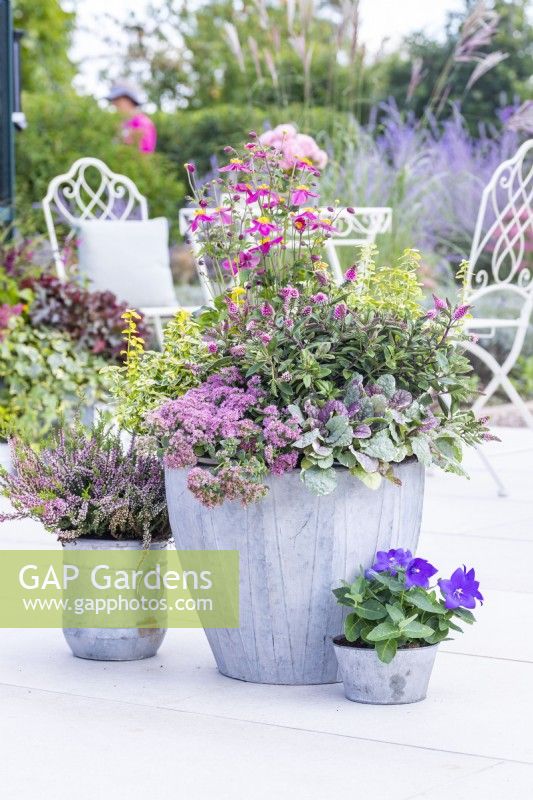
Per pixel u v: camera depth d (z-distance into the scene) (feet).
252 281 9.53
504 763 6.90
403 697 7.97
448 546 12.80
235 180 10.07
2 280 17.81
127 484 9.07
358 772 6.75
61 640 9.73
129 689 8.36
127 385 9.62
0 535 13.08
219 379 8.74
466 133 30.40
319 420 8.18
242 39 47.44
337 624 8.27
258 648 8.36
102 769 6.82
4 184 21.53
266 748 7.15
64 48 54.39
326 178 23.56
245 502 7.83
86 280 18.74
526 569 11.75
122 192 21.72
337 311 8.51
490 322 16.22
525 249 27.25
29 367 17.29
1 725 7.58
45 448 9.73
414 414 8.30
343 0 26.43
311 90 40.22
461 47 26.35
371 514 8.16
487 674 8.67
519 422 23.54
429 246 26.23
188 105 49.93
